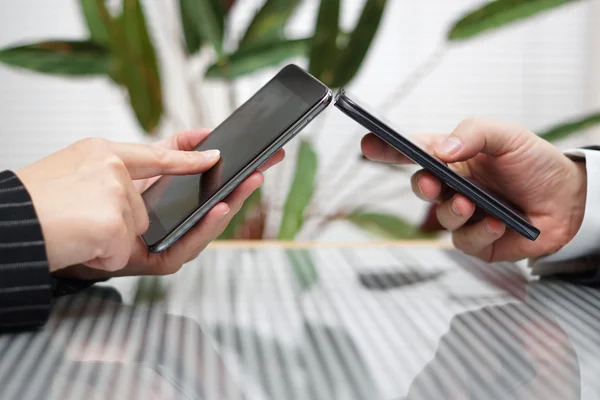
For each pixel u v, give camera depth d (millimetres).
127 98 1503
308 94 550
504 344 403
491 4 1369
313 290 561
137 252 574
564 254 657
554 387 327
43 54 1399
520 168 655
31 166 471
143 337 419
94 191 447
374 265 681
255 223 1498
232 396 313
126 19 1388
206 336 420
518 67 2398
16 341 413
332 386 328
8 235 422
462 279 616
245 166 523
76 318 471
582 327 445
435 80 2400
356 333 427
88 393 315
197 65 2145
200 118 1897
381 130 540
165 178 656
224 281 599
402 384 331
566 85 2420
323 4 1319
